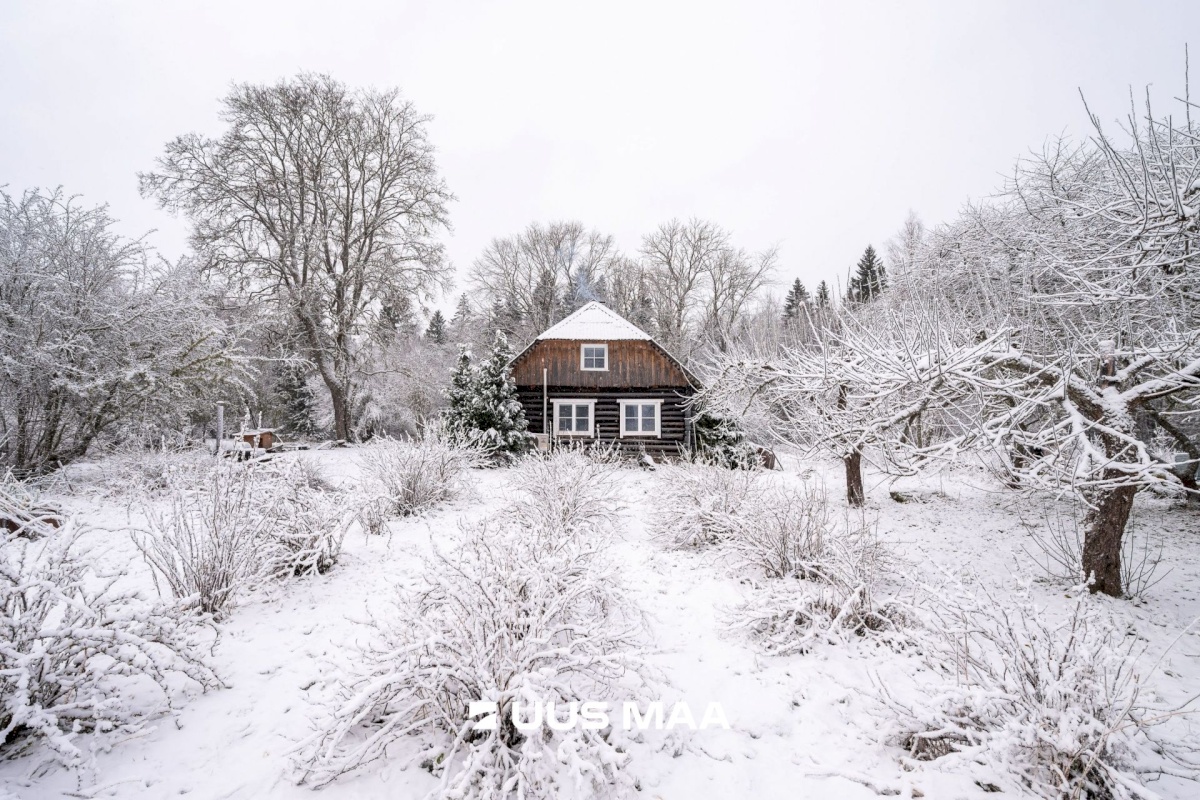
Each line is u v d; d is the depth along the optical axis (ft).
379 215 83.66
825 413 29.37
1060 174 36.52
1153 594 19.97
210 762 10.31
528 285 144.77
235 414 56.65
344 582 19.83
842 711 12.30
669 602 18.69
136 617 10.93
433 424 35.83
